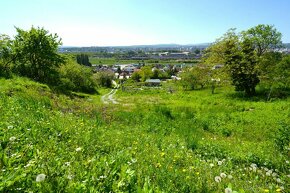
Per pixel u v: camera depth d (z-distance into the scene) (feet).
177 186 15.66
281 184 22.43
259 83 183.32
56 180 11.07
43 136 21.33
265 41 185.68
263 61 176.86
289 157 33.96
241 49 182.60
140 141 31.76
